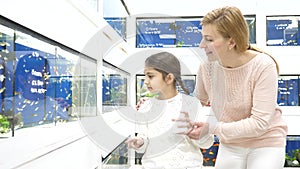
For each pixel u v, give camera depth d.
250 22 4.08
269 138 1.55
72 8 1.60
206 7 4.02
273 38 4.06
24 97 1.09
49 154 1.30
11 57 1.01
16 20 1.01
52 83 1.36
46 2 1.27
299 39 4.03
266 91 1.46
